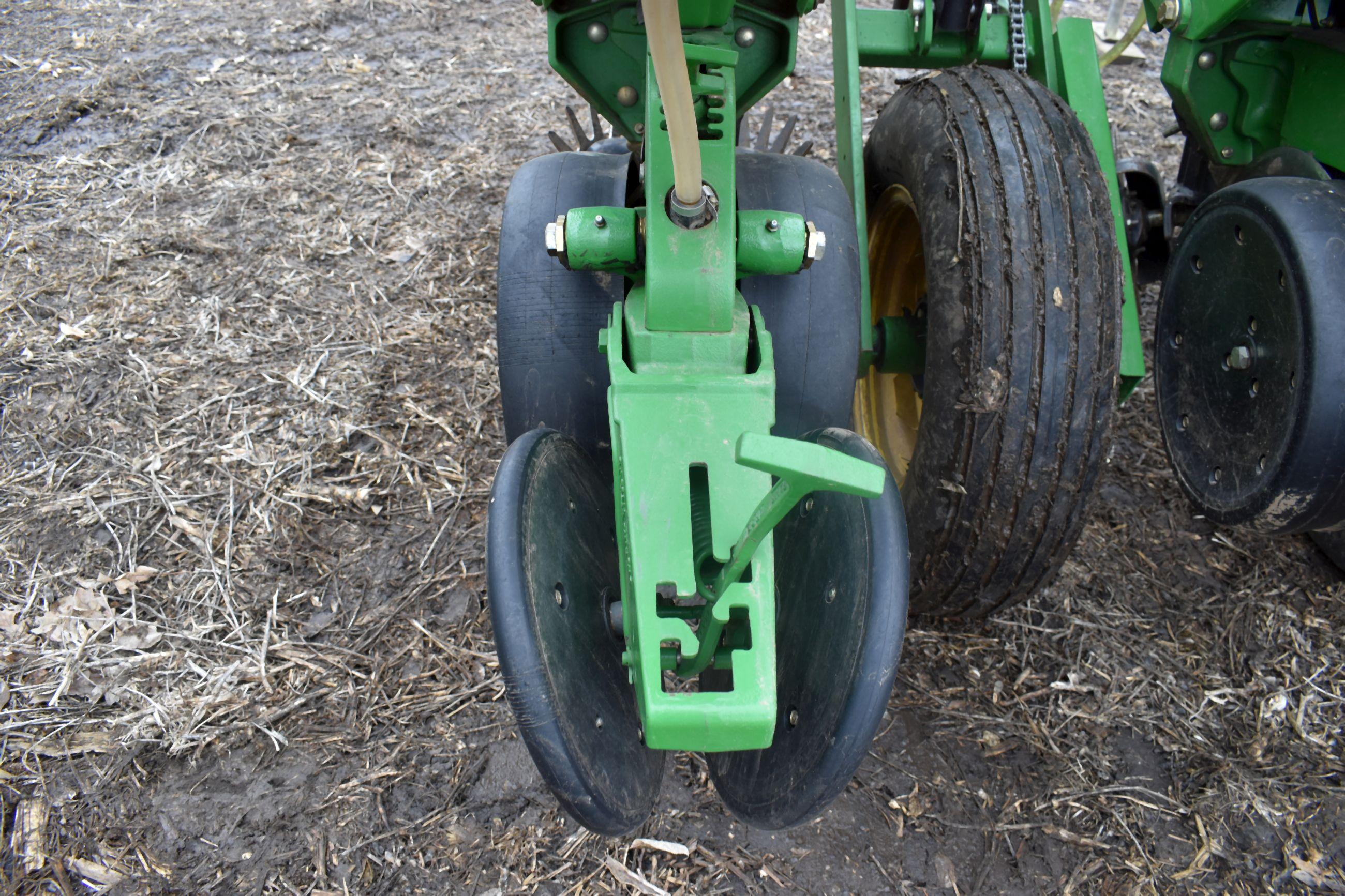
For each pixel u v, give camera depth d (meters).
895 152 2.63
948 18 3.03
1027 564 2.35
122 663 2.65
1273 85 2.88
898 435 3.17
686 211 1.87
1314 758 2.62
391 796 2.40
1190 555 3.21
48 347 3.66
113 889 2.19
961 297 2.20
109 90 5.25
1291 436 2.34
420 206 4.58
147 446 3.31
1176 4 2.79
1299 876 2.36
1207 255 2.70
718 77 1.96
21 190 4.48
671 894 2.25
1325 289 2.24
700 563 1.71
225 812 2.35
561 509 1.87
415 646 2.76
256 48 5.83
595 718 1.71
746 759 1.91
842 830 2.40
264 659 2.69
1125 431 3.69
